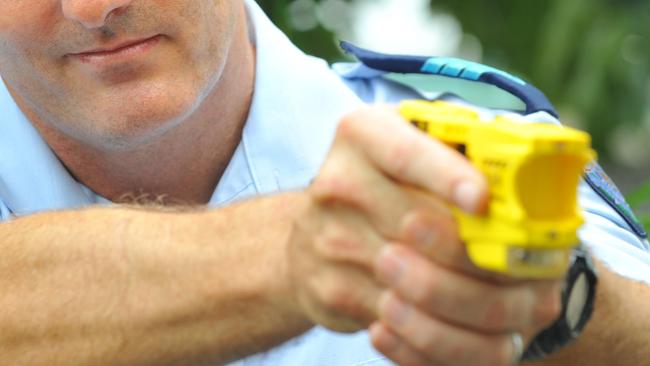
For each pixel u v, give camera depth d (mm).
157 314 1107
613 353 1150
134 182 1366
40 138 1358
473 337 993
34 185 1365
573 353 1141
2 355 1146
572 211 964
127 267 1125
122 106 1266
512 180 953
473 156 972
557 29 2498
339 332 1035
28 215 1191
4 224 1188
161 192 1375
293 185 1360
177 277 1104
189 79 1269
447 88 1479
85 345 1129
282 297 1060
